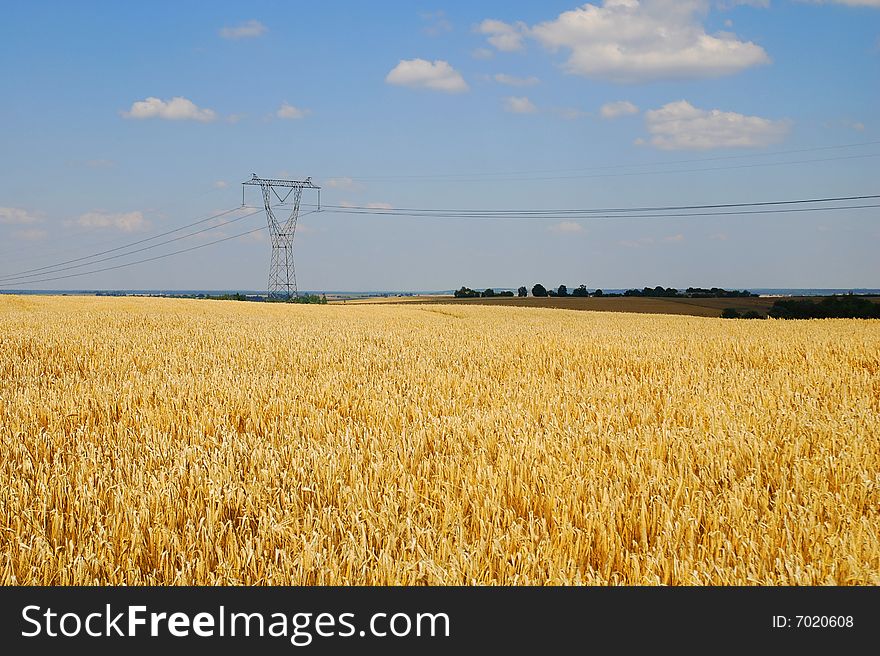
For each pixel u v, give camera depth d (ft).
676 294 359.25
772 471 21.93
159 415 30.35
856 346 69.82
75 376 49.42
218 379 41.50
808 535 16.31
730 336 87.20
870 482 19.90
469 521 17.40
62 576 15.28
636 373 53.16
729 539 16.66
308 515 17.06
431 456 22.43
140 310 171.94
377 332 90.02
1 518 17.79
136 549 15.93
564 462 21.56
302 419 29.71
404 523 16.49
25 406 32.48
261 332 88.53
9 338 74.95
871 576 14.69
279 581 14.85
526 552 15.28
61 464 22.27
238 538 16.83
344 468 21.06
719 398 35.60
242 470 21.38
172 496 18.60
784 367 55.77
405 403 32.94
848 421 28.17
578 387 40.29
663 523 16.99
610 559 15.62
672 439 24.95
